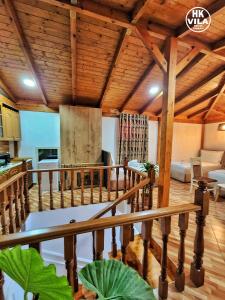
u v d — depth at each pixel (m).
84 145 4.95
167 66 2.72
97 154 5.07
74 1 2.20
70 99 4.99
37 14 2.61
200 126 7.40
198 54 3.63
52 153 5.42
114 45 3.25
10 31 2.87
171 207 1.36
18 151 5.12
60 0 2.20
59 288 0.65
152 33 2.65
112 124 5.92
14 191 2.60
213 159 6.34
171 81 2.71
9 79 3.98
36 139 5.22
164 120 2.73
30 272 0.65
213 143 7.04
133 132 6.00
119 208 3.69
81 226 1.03
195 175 4.68
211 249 2.23
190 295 1.52
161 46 3.25
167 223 1.36
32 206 3.51
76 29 2.87
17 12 2.57
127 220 1.15
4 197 2.14
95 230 1.08
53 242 3.03
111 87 4.60
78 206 3.51
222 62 3.91
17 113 4.86
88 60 3.57
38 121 5.19
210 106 6.22
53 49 3.23
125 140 5.92
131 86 4.64
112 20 2.46
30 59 3.30
